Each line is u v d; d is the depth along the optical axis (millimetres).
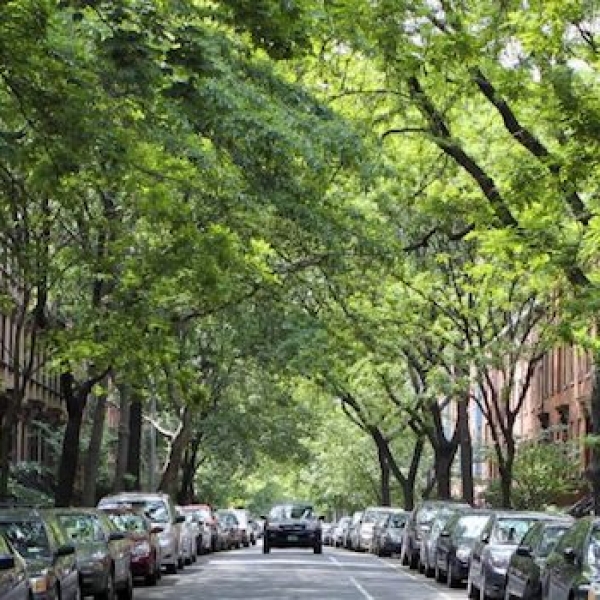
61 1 12344
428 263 30906
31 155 15234
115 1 12148
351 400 49281
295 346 32094
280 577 30094
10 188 18375
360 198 27594
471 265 26797
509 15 19219
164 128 16359
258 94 16656
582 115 17047
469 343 32312
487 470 67500
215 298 23328
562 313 21938
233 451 59312
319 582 28297
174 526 31500
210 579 29188
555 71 17562
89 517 20375
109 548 20219
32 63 13781
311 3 14383
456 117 24828
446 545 27750
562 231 18906
